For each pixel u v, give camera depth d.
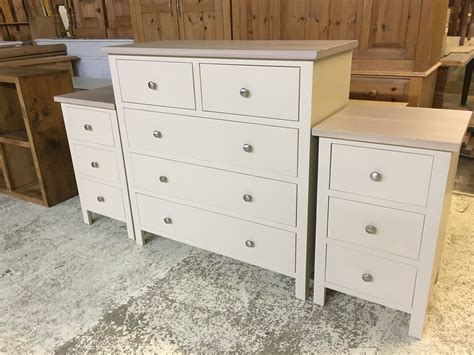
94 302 1.74
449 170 1.26
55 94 2.49
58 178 2.62
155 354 1.47
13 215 2.52
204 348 1.49
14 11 4.38
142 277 1.90
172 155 1.86
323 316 1.62
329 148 1.42
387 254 1.44
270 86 1.47
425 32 2.15
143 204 2.07
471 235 2.12
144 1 2.98
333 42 1.68
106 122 2.01
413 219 1.35
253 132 1.58
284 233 1.66
